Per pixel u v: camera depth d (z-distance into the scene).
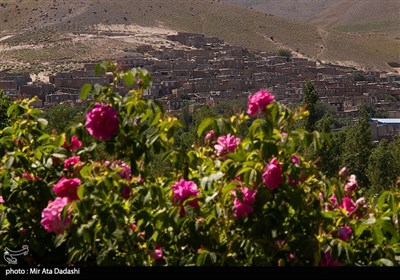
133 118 6.42
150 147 6.39
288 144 6.10
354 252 6.03
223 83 150.12
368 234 6.29
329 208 6.56
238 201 5.91
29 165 6.72
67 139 6.62
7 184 6.60
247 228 5.92
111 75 6.82
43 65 170.12
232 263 5.87
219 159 6.57
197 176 6.65
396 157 60.53
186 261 6.03
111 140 6.35
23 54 181.88
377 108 145.00
